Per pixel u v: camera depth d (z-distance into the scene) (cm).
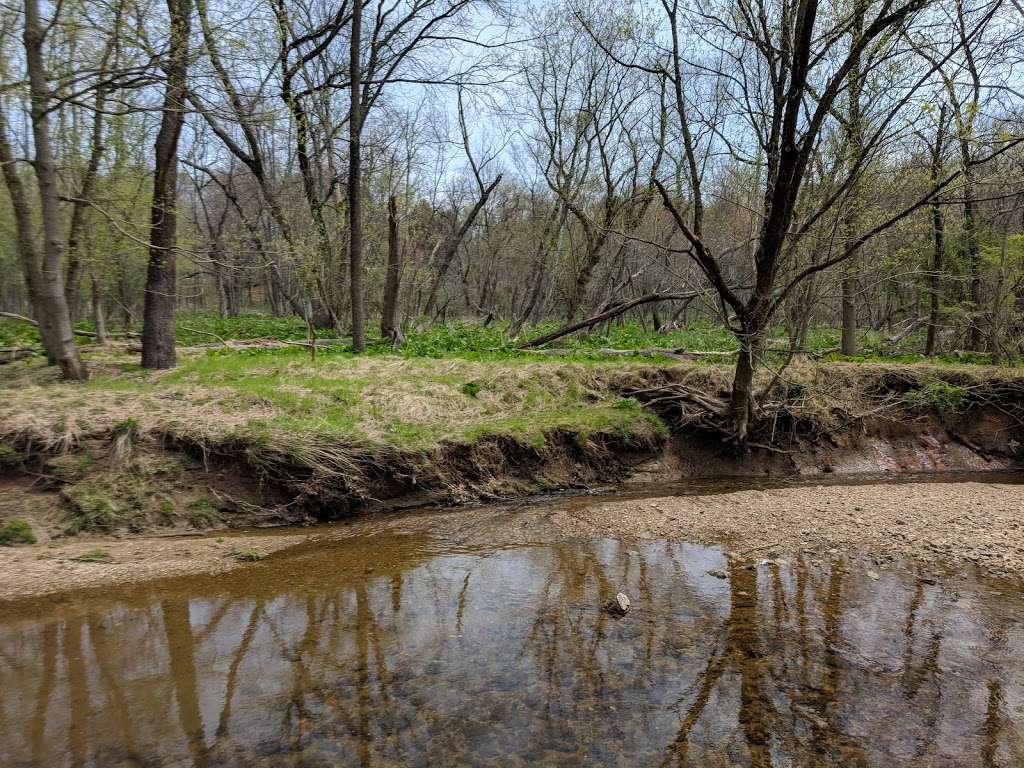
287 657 536
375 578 711
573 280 2262
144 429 907
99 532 822
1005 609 622
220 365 1239
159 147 1163
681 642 558
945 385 1374
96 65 1044
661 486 1169
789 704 466
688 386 1284
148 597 658
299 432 966
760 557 771
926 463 1352
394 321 1803
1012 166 1132
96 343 1524
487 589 679
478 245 4091
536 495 1082
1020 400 1430
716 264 1099
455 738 430
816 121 968
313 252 1457
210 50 1005
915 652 539
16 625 594
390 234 1778
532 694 480
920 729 438
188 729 439
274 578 710
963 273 1775
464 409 1176
